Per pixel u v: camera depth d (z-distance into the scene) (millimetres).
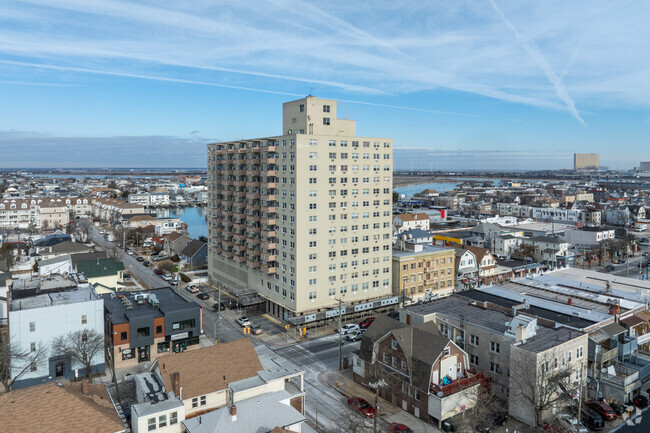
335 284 95188
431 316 71125
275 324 94562
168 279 130750
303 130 96938
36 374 66812
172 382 49781
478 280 116812
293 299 91312
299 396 54094
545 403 52938
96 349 68750
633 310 73812
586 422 55250
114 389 65188
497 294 84875
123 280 126750
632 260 161875
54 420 41281
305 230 90062
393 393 62250
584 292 85125
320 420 57719
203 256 148125
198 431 45375
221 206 119875
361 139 97062
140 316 75188
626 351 64688
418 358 58250
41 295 75250
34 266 126562
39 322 67062
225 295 115625
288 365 57969
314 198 90688
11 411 41375
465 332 66875
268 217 97000
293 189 89375
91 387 50969
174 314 77875
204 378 51656
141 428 45562
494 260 126562
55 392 44281
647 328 72875
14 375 65375
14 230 190500
